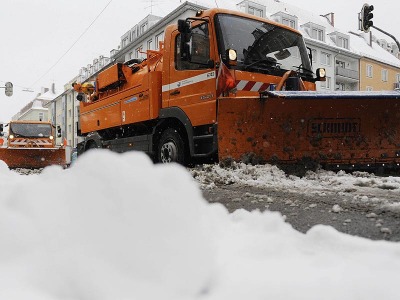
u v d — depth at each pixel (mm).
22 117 82812
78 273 1165
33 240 1354
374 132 5520
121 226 1335
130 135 8180
